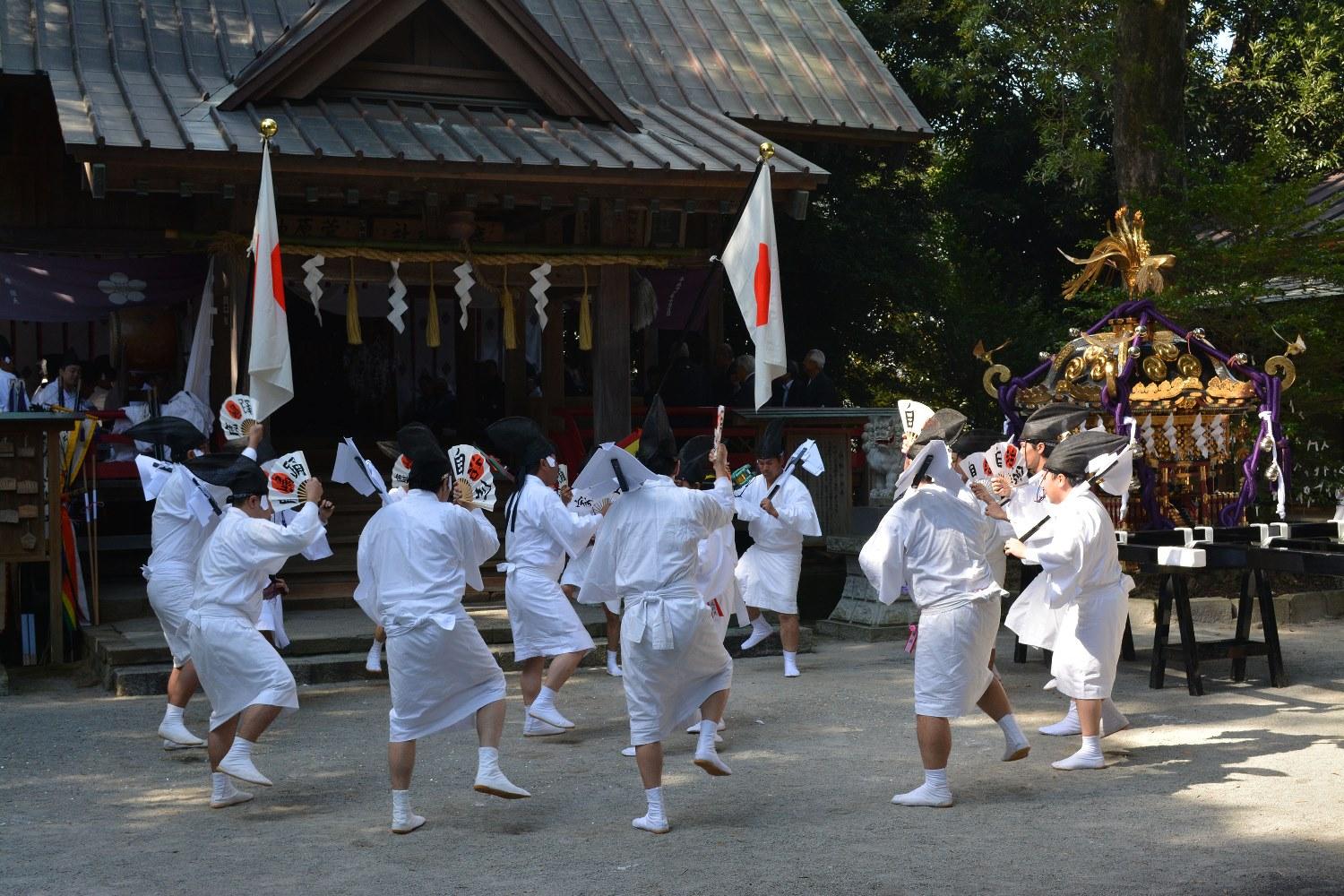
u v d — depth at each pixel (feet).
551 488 27.20
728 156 40.45
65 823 20.72
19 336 51.57
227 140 35.50
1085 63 57.00
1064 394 39.86
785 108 51.19
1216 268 53.11
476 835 19.66
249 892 17.01
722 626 31.04
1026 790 21.77
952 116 84.12
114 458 42.83
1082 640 23.36
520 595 26.73
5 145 46.62
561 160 38.04
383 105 40.68
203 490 26.22
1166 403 40.27
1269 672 32.22
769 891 16.65
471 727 27.55
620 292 42.57
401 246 39.88
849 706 29.45
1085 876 16.90
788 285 72.49
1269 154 53.88
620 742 26.13
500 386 57.47
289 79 39.04
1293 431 53.88
